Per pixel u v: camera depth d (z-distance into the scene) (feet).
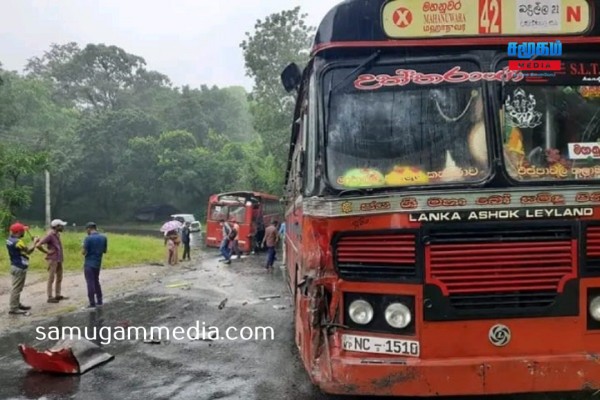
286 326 29.14
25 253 34.45
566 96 13.84
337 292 13.19
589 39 13.93
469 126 13.67
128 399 18.37
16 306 33.96
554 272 12.83
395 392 12.57
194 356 23.56
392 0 13.99
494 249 12.76
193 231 143.74
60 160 193.77
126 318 32.35
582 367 12.59
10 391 19.38
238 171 195.83
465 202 12.75
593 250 12.89
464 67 13.88
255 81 131.75
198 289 44.14
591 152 13.66
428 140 13.70
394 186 13.48
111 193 197.47
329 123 13.93
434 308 12.73
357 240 13.12
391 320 12.88
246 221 86.07
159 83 300.20
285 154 128.98
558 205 12.78
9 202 96.78
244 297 39.50
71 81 288.10
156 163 195.72
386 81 13.97
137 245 85.10
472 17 13.92
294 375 20.51
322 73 14.10
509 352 12.80
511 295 12.80
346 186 13.58
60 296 38.93
